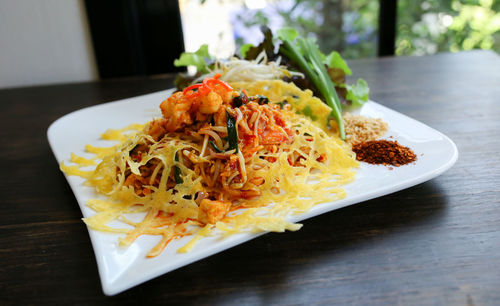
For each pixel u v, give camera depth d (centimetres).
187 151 28
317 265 21
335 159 30
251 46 48
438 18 73
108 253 21
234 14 72
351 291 20
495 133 36
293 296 20
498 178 28
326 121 37
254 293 20
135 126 39
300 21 73
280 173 28
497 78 52
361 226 24
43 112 50
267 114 30
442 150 30
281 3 72
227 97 30
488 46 76
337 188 26
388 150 30
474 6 71
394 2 68
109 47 66
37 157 37
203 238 22
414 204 26
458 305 19
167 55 71
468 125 38
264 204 26
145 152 30
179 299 20
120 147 32
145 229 23
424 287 20
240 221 24
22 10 64
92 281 21
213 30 73
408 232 23
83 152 34
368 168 29
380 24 70
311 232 24
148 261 21
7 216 27
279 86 38
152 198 27
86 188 28
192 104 29
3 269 22
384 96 48
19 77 69
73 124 40
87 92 57
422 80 53
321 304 19
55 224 26
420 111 42
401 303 19
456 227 24
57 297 20
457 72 56
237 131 28
